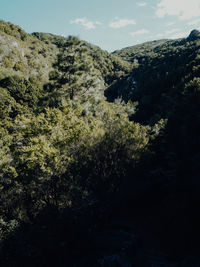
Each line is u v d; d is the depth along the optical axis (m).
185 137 13.32
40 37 142.50
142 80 78.06
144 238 12.34
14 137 15.12
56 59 24.41
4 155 14.02
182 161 12.61
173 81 51.41
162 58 86.00
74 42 23.59
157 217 13.98
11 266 9.30
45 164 11.48
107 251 11.48
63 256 10.80
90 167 13.30
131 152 15.22
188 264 8.45
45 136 13.04
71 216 11.45
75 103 21.39
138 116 45.66
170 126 16.33
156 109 39.62
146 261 10.04
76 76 23.05
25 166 11.62
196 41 83.25
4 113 32.03
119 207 15.77
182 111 15.57
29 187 11.65
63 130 13.66
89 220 12.74
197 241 9.55
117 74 116.69
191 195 10.92
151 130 21.08
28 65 69.56
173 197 12.05
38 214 11.59
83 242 11.66
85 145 13.23
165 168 14.76
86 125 14.42
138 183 15.57
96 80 25.20
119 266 9.75
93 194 12.82
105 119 18.50
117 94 91.19
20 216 11.14
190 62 52.47
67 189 12.02
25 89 39.72
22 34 92.38
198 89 17.64
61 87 24.16
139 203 16.50
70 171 12.43
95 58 124.00
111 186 13.66
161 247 11.10
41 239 10.28
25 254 9.62
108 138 14.81
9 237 9.83
